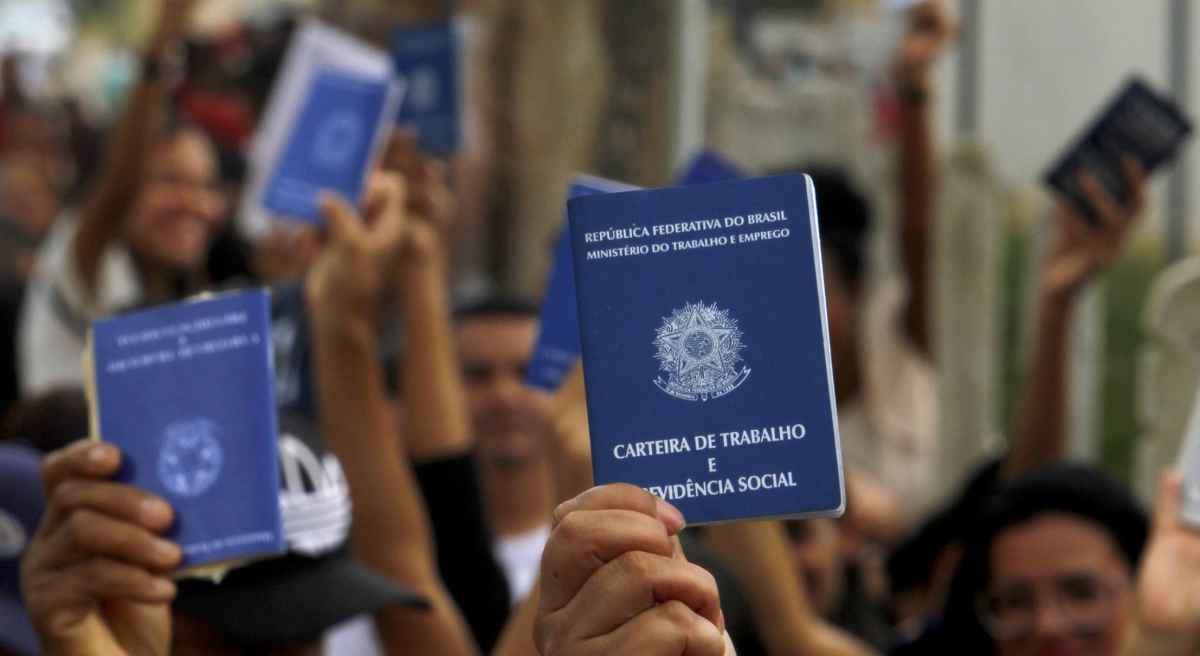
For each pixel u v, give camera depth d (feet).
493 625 9.97
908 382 16.11
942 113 17.30
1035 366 13.64
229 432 6.19
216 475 6.18
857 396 15.83
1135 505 10.46
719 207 4.97
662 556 4.61
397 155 11.86
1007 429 16.61
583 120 19.12
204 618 7.71
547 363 8.04
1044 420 13.47
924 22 16.10
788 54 17.87
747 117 18.17
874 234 16.53
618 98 18.93
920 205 16.25
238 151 16.71
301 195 10.47
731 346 4.94
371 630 10.30
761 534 9.78
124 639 6.45
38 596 6.18
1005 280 16.85
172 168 15.14
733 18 18.38
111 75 28.63
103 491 6.15
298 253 14.99
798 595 9.80
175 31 15.71
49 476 6.27
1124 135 13.57
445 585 9.96
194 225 15.17
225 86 16.75
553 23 19.24
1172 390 12.79
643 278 4.97
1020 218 16.83
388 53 20.36
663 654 4.50
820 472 4.90
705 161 9.70
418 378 10.12
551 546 4.66
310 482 8.09
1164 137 13.50
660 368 4.95
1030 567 10.32
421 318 10.14
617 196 4.99
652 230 4.98
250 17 21.43
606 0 19.07
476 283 19.31
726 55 18.42
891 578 12.55
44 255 15.61
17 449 8.29
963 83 17.25
